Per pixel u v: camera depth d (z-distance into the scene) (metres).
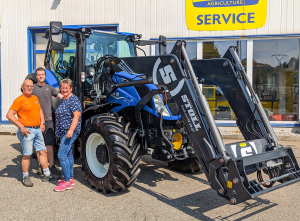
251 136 3.97
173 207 3.57
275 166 3.60
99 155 4.08
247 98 3.98
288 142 7.30
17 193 4.02
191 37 8.46
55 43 4.08
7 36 9.28
